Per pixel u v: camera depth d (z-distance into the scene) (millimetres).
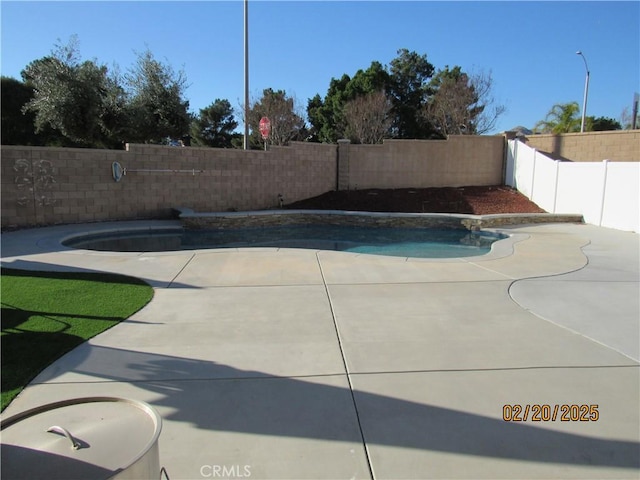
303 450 2537
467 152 19094
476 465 2422
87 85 15141
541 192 16469
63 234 10742
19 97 20891
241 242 12617
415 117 36688
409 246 12312
